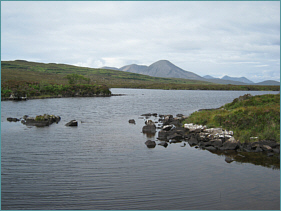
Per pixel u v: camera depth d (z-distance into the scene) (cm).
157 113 5066
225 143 2230
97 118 4284
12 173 1631
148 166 1769
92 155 2042
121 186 1427
